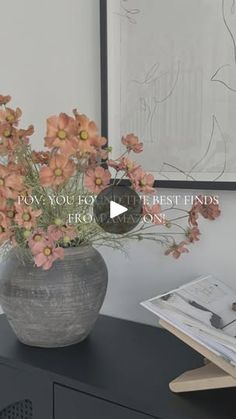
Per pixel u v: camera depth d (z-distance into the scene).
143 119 1.33
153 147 1.32
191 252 1.33
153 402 0.96
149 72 1.30
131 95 1.34
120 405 0.99
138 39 1.31
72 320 1.17
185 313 1.03
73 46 1.44
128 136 1.17
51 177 1.02
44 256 1.05
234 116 1.19
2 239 1.05
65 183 1.08
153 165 1.32
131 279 1.45
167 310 1.02
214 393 1.00
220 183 1.22
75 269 1.16
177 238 1.35
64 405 1.07
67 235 1.08
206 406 0.95
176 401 0.97
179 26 1.24
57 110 1.49
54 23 1.47
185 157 1.27
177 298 1.09
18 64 1.56
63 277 1.15
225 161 1.21
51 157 1.06
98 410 1.02
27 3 1.51
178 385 0.99
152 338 1.30
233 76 1.18
